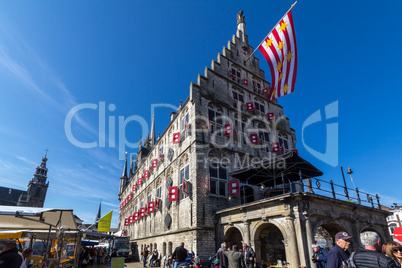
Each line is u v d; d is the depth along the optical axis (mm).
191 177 17578
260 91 25469
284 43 14859
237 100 22453
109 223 19812
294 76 14094
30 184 109938
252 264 9867
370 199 15164
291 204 11516
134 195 39531
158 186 26062
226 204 17391
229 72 23188
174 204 19859
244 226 13797
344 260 3855
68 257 16641
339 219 12828
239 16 28188
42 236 14141
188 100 20422
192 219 16234
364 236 3541
